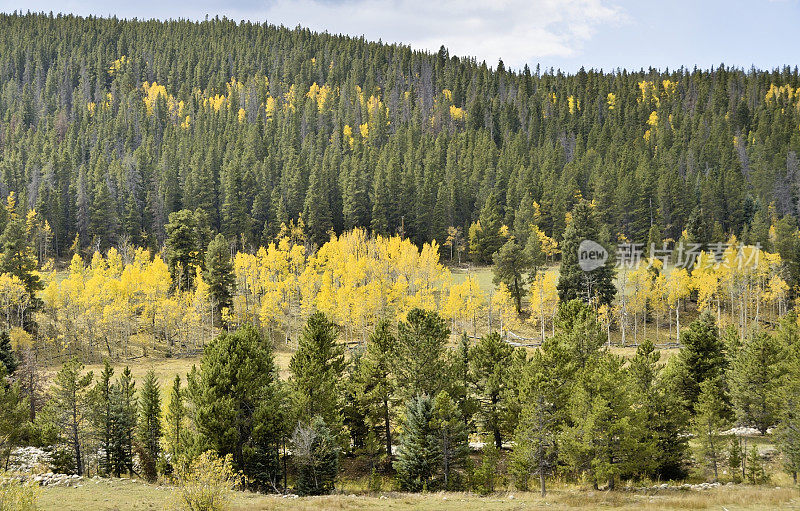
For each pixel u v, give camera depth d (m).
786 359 51.22
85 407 45.97
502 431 47.09
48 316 92.62
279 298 97.50
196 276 101.62
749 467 41.56
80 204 136.88
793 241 112.56
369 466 47.94
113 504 31.48
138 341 90.38
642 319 105.88
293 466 47.31
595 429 37.69
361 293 93.38
